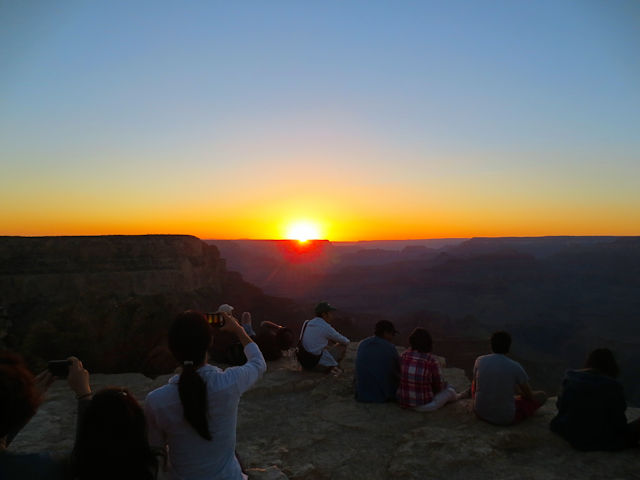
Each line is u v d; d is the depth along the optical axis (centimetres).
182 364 276
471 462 472
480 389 572
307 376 807
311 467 473
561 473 450
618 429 493
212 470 275
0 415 188
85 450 207
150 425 271
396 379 666
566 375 529
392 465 471
